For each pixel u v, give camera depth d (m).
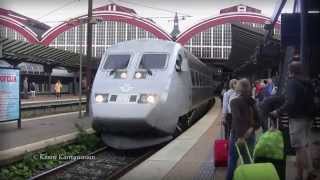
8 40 31.27
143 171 11.14
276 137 7.93
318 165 9.30
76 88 59.81
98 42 74.31
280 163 7.94
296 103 8.18
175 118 18.16
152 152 17.03
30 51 36.12
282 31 10.91
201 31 65.62
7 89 20.33
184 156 13.28
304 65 9.92
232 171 8.65
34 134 19.38
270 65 22.27
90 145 18.38
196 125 22.58
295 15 10.87
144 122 16.58
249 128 8.30
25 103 34.50
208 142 16.23
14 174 12.89
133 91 17.09
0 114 19.89
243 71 43.31
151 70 17.97
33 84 51.31
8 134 19.33
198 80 25.69
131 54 18.70
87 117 28.33
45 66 49.22
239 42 27.31
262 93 18.20
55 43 69.94
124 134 17.38
